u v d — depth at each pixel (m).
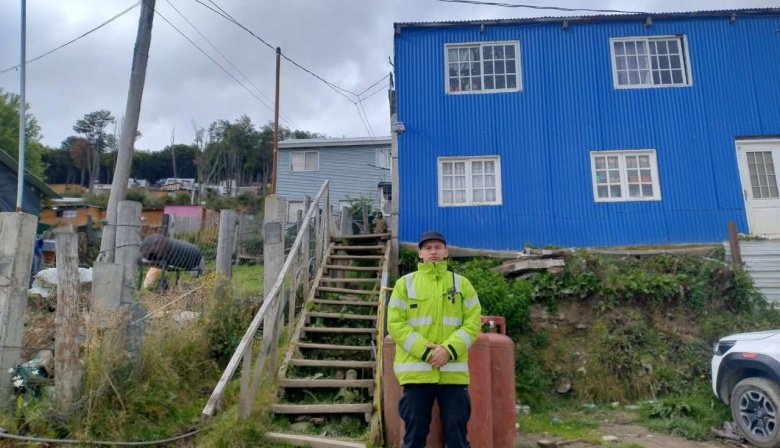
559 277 8.44
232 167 60.28
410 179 10.76
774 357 5.06
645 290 8.10
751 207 10.48
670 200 10.49
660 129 10.76
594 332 7.81
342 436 4.95
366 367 6.00
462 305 3.71
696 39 11.08
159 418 4.96
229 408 5.35
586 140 10.78
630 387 7.12
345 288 8.83
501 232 10.53
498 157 10.82
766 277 9.56
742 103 10.80
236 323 6.83
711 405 6.39
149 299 6.40
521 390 6.92
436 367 3.42
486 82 11.20
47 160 60.56
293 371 6.05
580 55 11.10
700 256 9.48
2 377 4.78
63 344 4.68
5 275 4.93
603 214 10.52
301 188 26.48
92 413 4.57
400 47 11.24
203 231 9.64
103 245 7.02
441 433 4.08
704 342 7.72
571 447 5.07
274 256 7.21
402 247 10.18
